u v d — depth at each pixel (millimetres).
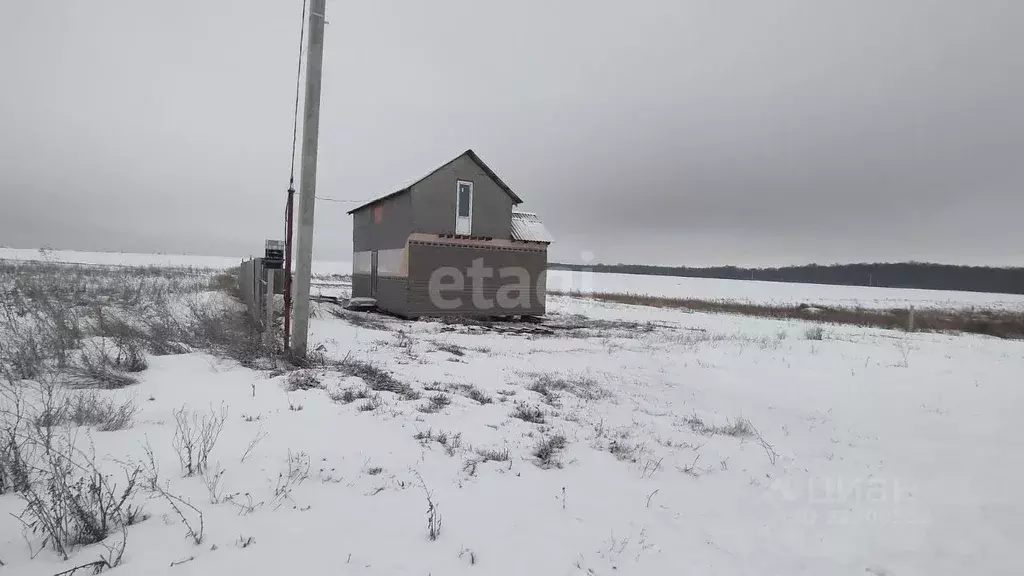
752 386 10047
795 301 51688
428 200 20484
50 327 7871
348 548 3023
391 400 6680
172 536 2967
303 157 8703
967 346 17609
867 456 5922
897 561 3559
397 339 13508
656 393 9023
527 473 4652
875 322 27906
